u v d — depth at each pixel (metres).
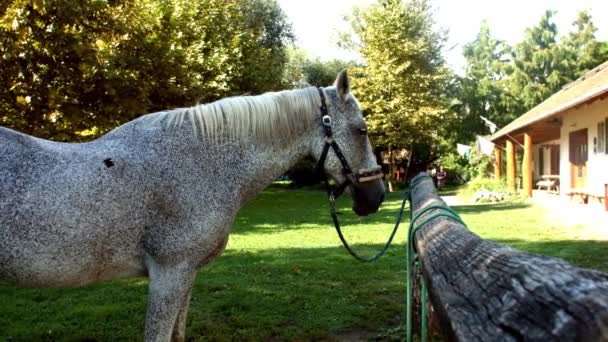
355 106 3.19
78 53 8.45
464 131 45.56
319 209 16.73
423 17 29.02
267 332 4.23
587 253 7.38
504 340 1.08
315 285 5.76
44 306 5.04
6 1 8.36
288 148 3.03
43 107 8.77
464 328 1.25
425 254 2.05
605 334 0.88
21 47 8.31
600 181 14.53
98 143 2.68
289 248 8.59
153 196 2.62
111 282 6.00
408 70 28.47
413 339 3.45
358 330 4.33
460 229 2.21
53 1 8.16
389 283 5.84
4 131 2.53
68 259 2.47
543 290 1.10
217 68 15.43
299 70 35.38
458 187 30.81
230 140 2.85
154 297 2.67
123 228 2.56
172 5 15.50
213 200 2.76
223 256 7.76
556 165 25.34
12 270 2.44
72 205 2.46
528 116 21.61
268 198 22.25
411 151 31.25
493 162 31.58
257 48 20.16
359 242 9.26
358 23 32.75
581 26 46.88
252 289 5.60
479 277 1.45
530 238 9.06
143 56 10.40
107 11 9.73
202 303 5.08
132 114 9.33
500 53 52.31
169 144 2.71
